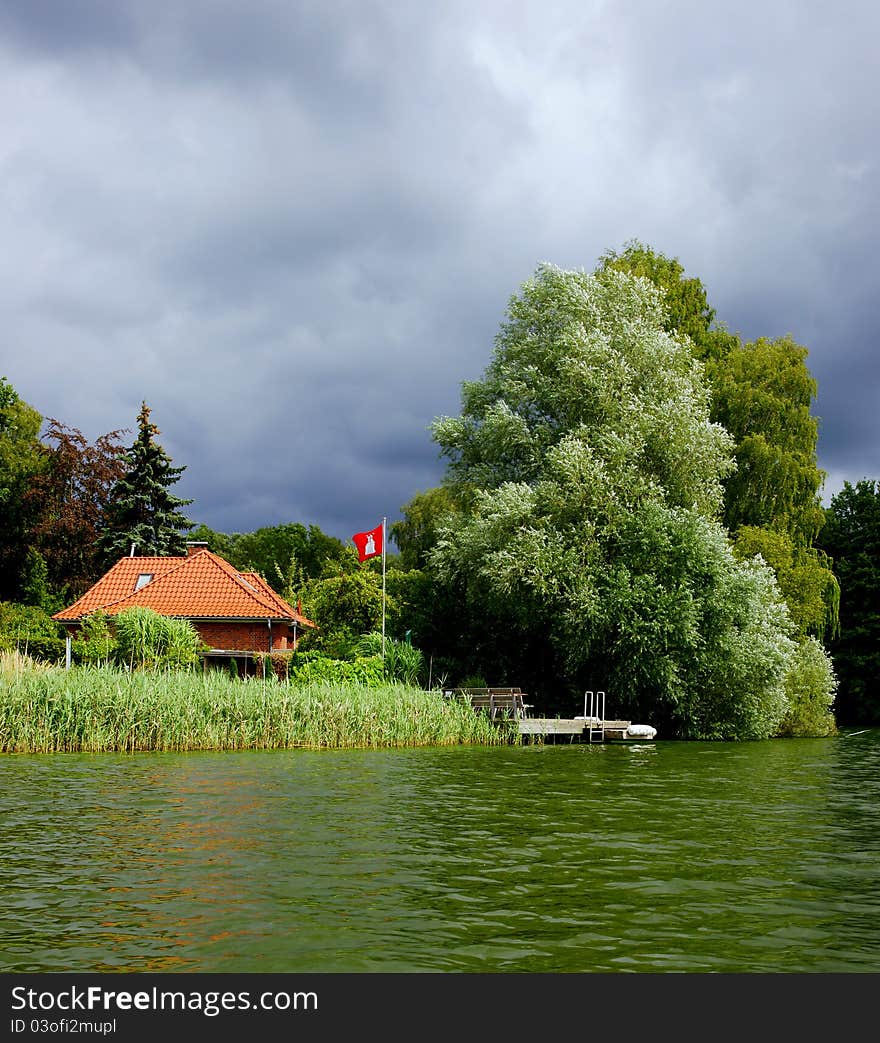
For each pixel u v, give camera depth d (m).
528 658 37.66
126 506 54.59
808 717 37.97
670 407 33.53
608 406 33.78
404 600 37.78
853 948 7.79
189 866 10.52
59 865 10.55
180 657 29.14
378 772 19.53
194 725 23.88
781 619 34.53
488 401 38.03
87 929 8.17
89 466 56.12
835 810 15.18
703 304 46.84
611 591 30.95
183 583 40.88
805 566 39.69
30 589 49.28
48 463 56.47
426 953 7.62
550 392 35.09
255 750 23.77
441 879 9.95
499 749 26.08
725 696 32.94
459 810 14.62
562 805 15.32
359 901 9.05
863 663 54.56
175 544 55.69
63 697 23.20
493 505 32.97
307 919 8.46
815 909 8.88
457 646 37.97
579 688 34.97
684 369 36.12
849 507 57.72
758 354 43.25
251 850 11.39
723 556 32.19
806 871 10.44
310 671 29.62
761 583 32.78
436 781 18.27
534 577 31.11
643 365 35.31
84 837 12.18
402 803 15.27
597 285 36.31
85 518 55.12
